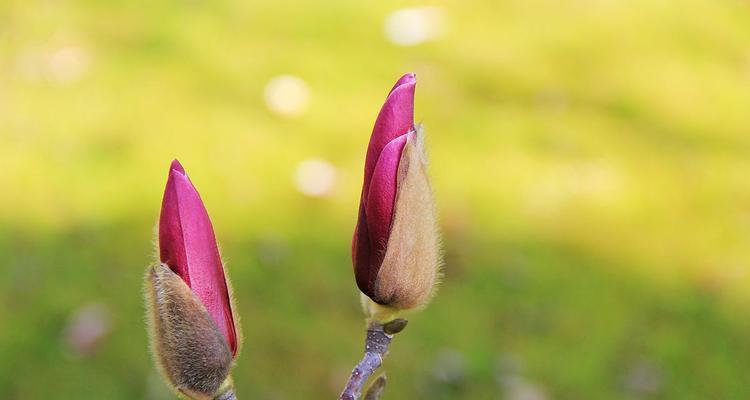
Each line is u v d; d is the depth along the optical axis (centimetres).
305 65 217
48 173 185
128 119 198
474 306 169
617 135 207
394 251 88
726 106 219
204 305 87
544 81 220
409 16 236
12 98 201
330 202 185
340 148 195
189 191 87
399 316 90
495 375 158
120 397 149
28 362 154
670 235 186
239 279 169
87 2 231
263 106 204
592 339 166
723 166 201
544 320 168
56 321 160
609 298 173
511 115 209
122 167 188
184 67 213
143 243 175
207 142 194
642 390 157
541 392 155
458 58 224
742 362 163
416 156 88
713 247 184
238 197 183
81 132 194
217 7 235
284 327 162
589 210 189
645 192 194
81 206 180
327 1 240
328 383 154
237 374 154
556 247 182
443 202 187
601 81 222
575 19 243
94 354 156
